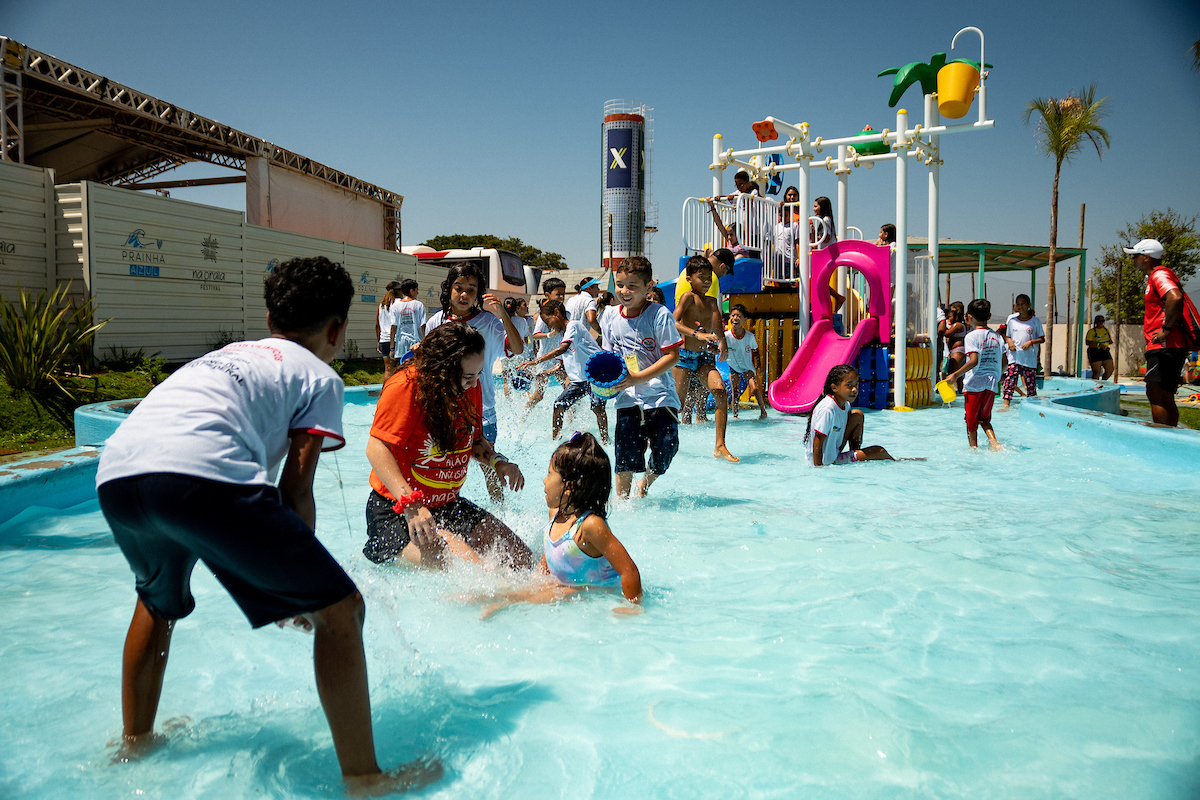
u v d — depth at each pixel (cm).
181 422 176
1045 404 886
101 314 1077
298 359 196
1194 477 580
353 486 580
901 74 1065
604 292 773
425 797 180
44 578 348
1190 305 661
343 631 183
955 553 377
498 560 328
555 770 191
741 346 945
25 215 1038
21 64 1389
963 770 187
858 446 668
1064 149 1903
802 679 239
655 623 289
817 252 1104
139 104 1667
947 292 2308
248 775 191
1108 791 178
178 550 185
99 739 208
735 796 179
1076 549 382
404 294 1134
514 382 904
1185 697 225
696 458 677
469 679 243
